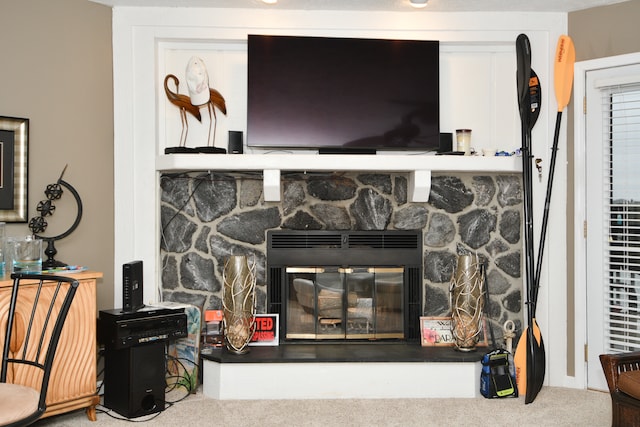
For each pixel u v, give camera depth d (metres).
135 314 3.11
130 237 3.69
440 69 3.93
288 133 3.71
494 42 3.81
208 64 3.86
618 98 3.59
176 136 3.87
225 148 3.86
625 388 2.59
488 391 3.43
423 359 3.44
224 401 3.37
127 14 3.68
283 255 3.85
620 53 3.55
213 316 3.68
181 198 3.85
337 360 3.42
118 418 3.08
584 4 3.61
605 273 3.61
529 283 3.55
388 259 3.88
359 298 3.86
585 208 3.69
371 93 3.76
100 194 3.62
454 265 3.90
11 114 3.22
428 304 3.90
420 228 3.90
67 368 2.91
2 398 1.95
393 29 3.77
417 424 3.00
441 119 3.92
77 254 3.51
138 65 3.70
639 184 3.51
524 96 3.59
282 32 3.75
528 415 3.15
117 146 3.68
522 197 3.91
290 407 3.26
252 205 3.86
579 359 3.70
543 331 3.78
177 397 3.44
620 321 3.54
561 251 3.76
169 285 3.85
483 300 3.76
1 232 2.89
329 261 3.86
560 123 3.66
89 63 3.56
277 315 3.76
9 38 3.21
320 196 3.86
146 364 3.12
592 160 3.66
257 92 3.70
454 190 3.90
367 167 3.62
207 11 3.71
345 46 3.75
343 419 3.07
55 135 3.41
